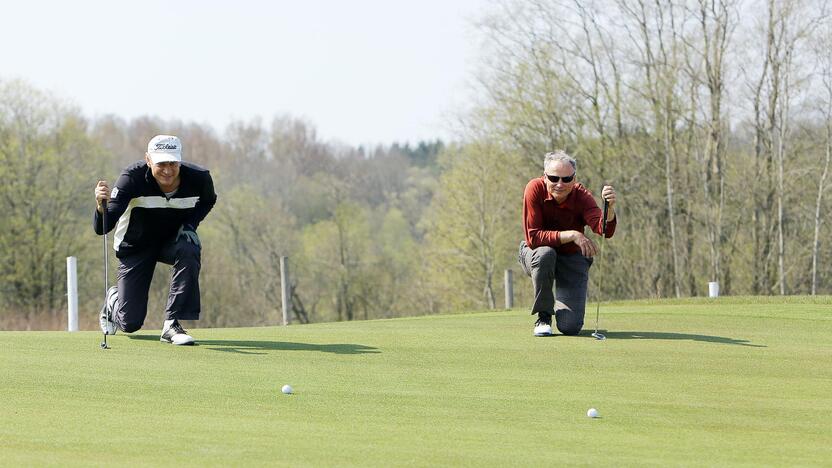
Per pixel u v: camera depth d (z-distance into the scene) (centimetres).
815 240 4581
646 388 915
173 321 1170
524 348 1162
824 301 1717
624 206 4725
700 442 700
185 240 1167
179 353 1080
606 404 837
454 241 5553
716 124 4556
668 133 4594
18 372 923
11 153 6006
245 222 7031
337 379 930
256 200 7188
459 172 5416
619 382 945
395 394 861
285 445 649
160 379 905
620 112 4678
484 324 1472
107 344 1136
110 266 5941
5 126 6041
